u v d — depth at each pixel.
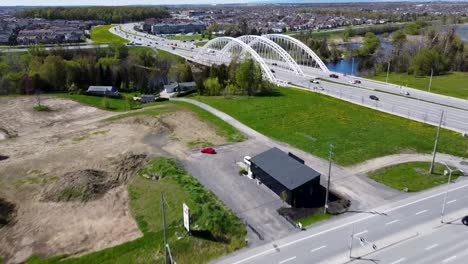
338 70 167.25
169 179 52.91
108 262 36.41
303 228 41.56
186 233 40.28
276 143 67.69
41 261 36.62
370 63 173.62
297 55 179.62
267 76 127.00
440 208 45.41
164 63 149.25
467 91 110.25
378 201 47.16
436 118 81.06
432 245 38.66
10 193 50.03
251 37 161.62
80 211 45.69
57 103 100.75
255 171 53.28
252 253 37.66
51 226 42.69
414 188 50.44
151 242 39.00
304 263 36.16
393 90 110.75
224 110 89.19
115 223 42.91
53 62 118.44
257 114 85.44
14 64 129.75
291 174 48.59
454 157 60.78
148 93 124.19
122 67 134.88
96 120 85.56
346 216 43.88
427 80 132.62
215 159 60.66
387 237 39.97
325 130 74.06
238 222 42.72
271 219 43.47
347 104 93.44
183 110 88.94
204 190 49.94
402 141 67.56
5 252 38.25
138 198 48.41
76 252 37.94
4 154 63.88
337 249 38.09
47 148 66.69
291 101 97.12
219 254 37.66
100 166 58.09
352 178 53.50
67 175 53.53
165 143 68.25
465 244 38.78
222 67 115.31
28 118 87.31
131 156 61.28
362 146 65.50
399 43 177.25
